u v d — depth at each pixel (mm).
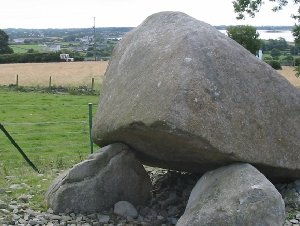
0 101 22000
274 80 5699
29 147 12961
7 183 7402
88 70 35125
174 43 5512
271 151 5395
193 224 4816
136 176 6074
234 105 5277
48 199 6105
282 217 4801
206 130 5031
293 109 5691
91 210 5906
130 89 5629
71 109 19922
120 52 6496
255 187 4781
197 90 5098
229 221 4703
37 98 23281
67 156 11227
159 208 6141
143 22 6508
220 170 5312
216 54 5434
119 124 5473
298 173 5684
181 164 5914
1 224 5410
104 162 5969
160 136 5160
